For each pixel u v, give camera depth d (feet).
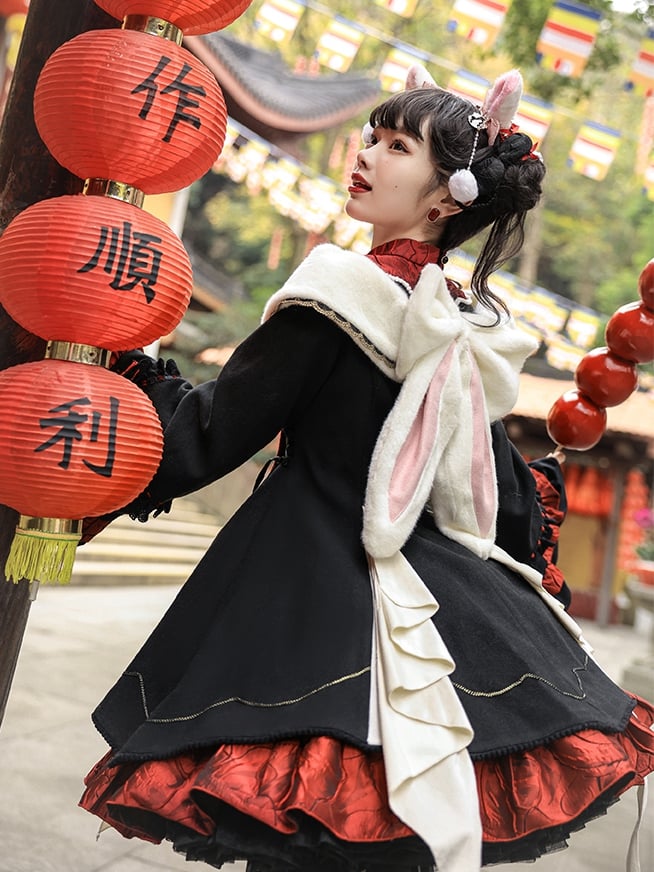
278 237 42.27
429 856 3.67
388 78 14.94
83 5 4.84
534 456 48.78
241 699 3.74
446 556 4.21
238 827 3.51
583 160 16.37
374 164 4.55
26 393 3.76
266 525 4.24
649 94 13.25
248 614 3.99
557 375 51.75
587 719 3.95
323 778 3.45
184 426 4.10
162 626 4.32
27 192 4.79
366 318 4.14
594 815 4.09
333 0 36.29
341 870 3.62
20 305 3.90
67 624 19.94
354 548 4.09
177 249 4.03
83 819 8.69
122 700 4.19
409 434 4.13
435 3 34.76
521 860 3.90
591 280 59.93
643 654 35.78
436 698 3.74
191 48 22.70
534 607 4.50
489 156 4.55
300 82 33.71
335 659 3.76
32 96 4.81
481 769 3.83
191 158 4.04
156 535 34.63
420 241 4.62
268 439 4.22
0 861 7.32
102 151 3.93
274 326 4.16
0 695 4.97
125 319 3.88
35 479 3.74
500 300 4.92
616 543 50.44
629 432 46.78
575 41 12.52
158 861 8.03
